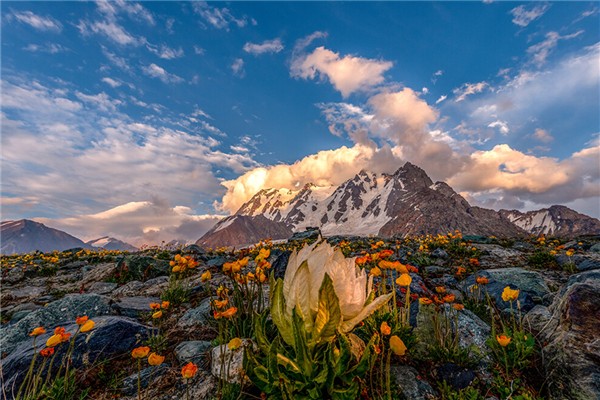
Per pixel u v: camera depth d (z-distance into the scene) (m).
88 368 4.00
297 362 2.37
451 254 13.18
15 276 13.97
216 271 10.59
